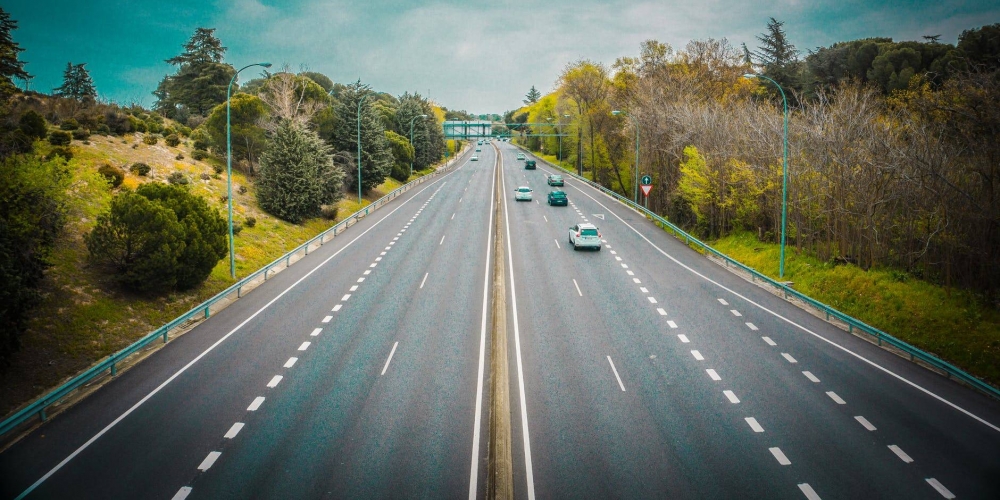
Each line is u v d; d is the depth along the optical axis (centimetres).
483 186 7269
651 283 2903
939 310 2331
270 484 1176
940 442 1356
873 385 1694
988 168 2447
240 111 4959
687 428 1429
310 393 1611
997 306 2306
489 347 1981
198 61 7719
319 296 2611
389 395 1602
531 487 1180
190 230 2484
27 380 1681
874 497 1141
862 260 2969
